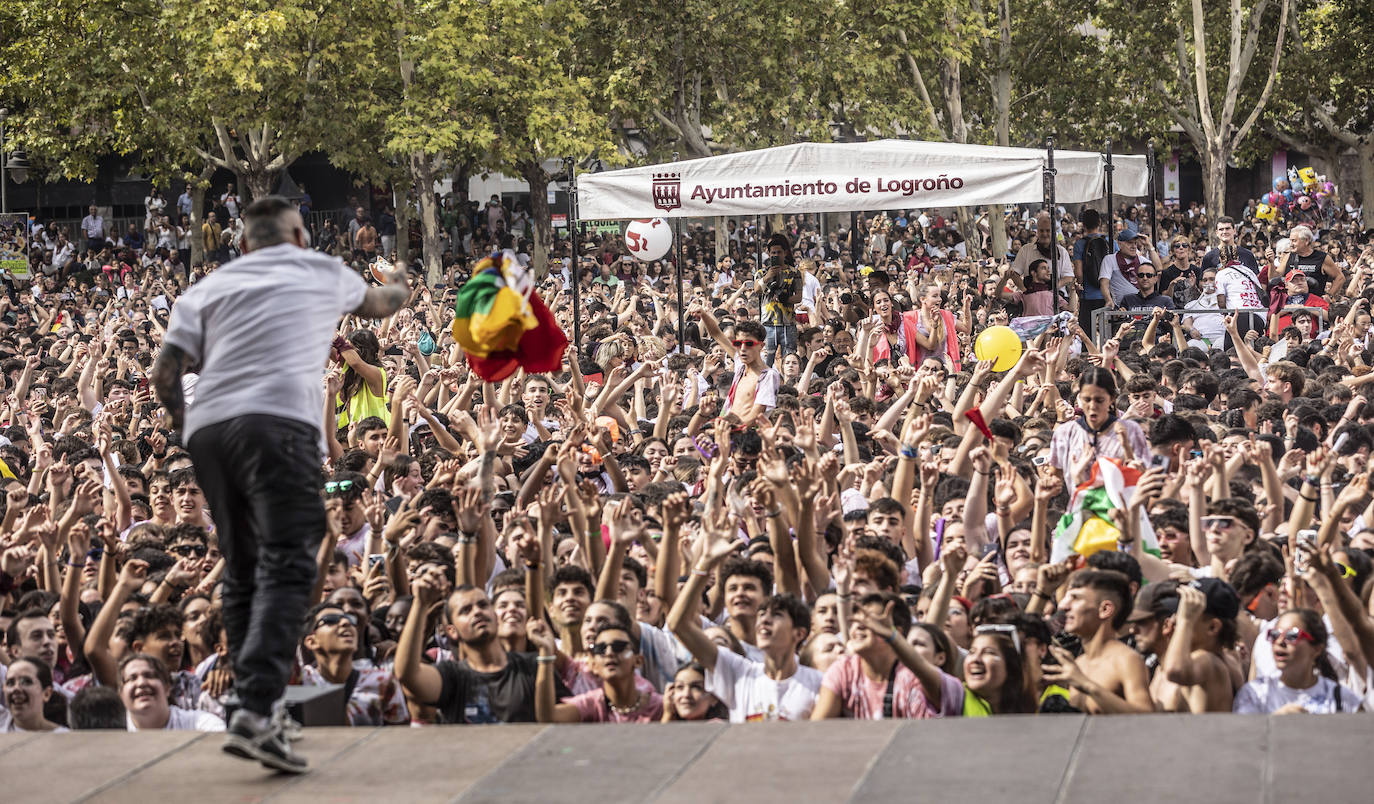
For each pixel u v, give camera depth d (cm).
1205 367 1348
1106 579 632
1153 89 3991
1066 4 3909
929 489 837
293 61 3434
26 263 3250
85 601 820
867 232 3912
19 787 489
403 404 1139
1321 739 475
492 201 4112
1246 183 5397
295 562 495
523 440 1161
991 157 1842
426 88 3544
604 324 1959
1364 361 1477
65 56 3522
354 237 4156
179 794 478
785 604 654
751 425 1120
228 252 4025
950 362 1664
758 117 3584
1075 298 1919
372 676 663
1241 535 756
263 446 490
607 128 3669
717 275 3266
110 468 995
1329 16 4166
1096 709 608
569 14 3544
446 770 491
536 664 668
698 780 471
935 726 512
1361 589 696
